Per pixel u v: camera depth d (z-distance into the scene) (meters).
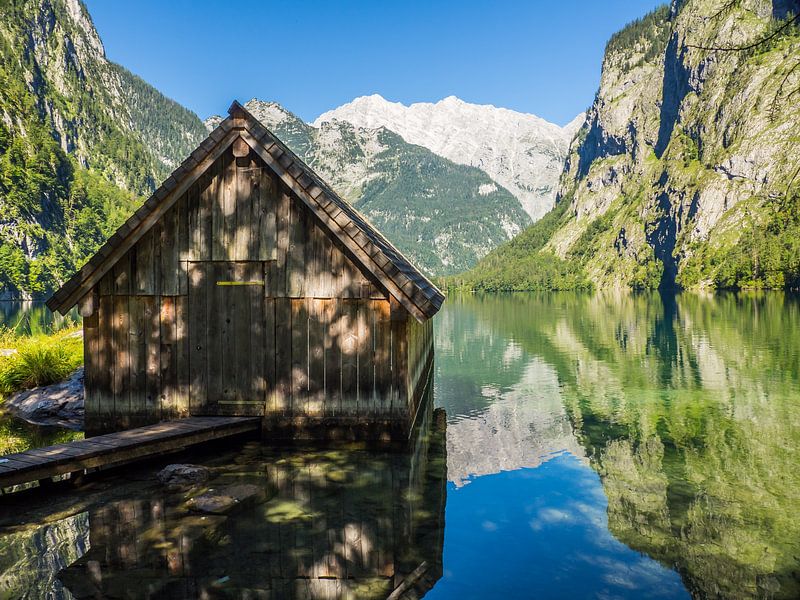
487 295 150.38
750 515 6.43
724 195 159.75
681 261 161.50
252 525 6.30
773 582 4.88
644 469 8.29
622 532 6.04
